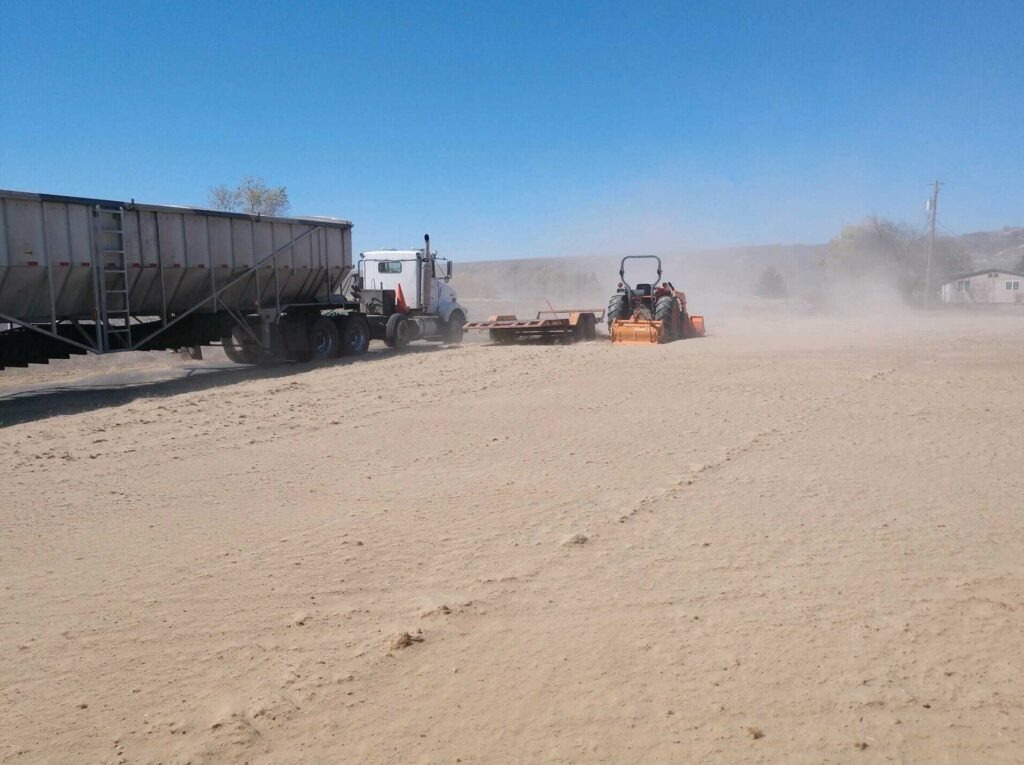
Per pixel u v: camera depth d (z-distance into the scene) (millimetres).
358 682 4328
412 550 6328
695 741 3693
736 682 4191
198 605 5387
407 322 25422
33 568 6168
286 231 21266
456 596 5398
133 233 17031
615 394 14172
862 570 5668
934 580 5461
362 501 7758
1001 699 3967
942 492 7586
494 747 3715
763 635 4707
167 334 18906
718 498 7531
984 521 6688
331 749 3742
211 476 8922
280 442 10719
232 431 11508
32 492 8383
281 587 5652
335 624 5043
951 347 21828
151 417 12719
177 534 6891
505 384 15828
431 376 17344
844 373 16250
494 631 4871
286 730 3904
